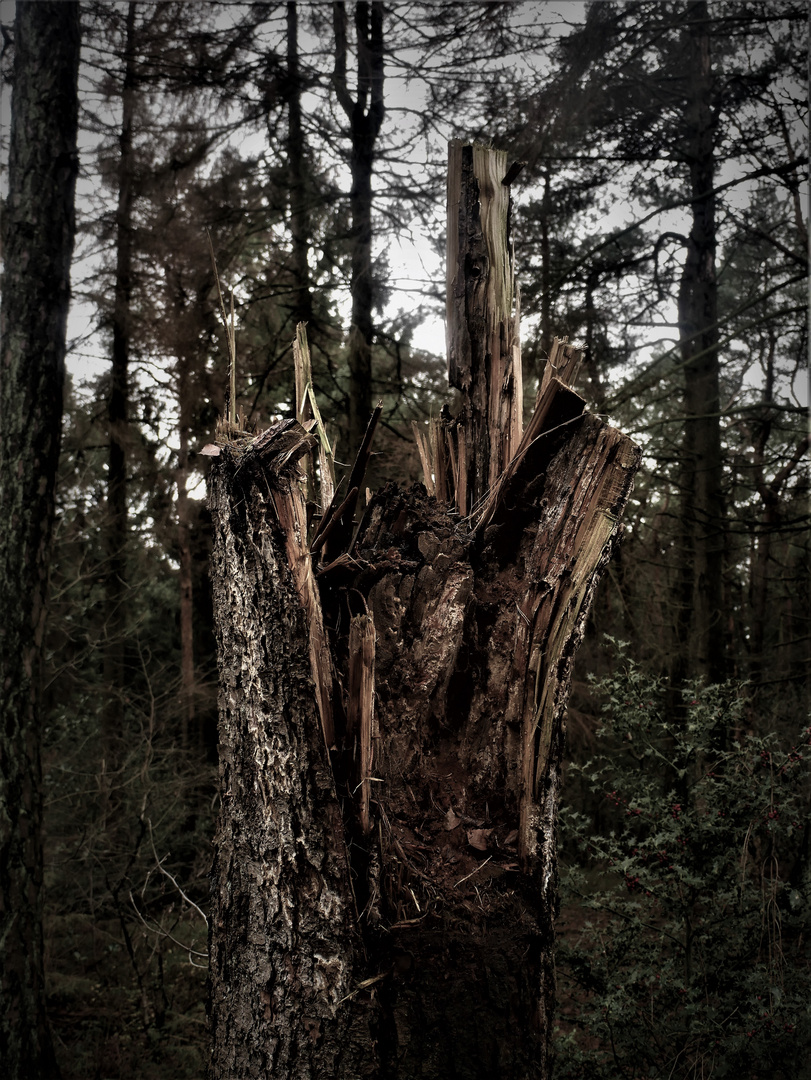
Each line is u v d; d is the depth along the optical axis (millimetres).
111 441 9961
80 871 6824
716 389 8445
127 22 7855
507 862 1668
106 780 7070
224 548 1776
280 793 1581
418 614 1868
